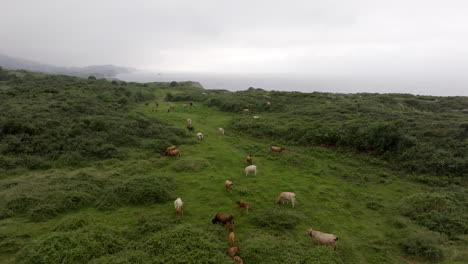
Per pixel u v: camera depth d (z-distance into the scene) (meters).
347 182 16.73
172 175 16.75
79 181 14.55
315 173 17.89
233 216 12.23
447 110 31.59
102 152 19.52
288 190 15.16
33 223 11.09
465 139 18.38
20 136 19.66
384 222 12.38
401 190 15.56
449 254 9.68
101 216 11.83
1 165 16.38
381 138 20.33
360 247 10.42
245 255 9.30
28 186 13.72
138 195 13.27
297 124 26.73
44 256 8.60
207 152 21.52
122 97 40.97
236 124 29.98
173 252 9.04
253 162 19.69
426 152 18.12
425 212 12.51
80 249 8.95
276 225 11.36
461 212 12.13
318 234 10.42
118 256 8.95
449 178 15.88
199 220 11.77
